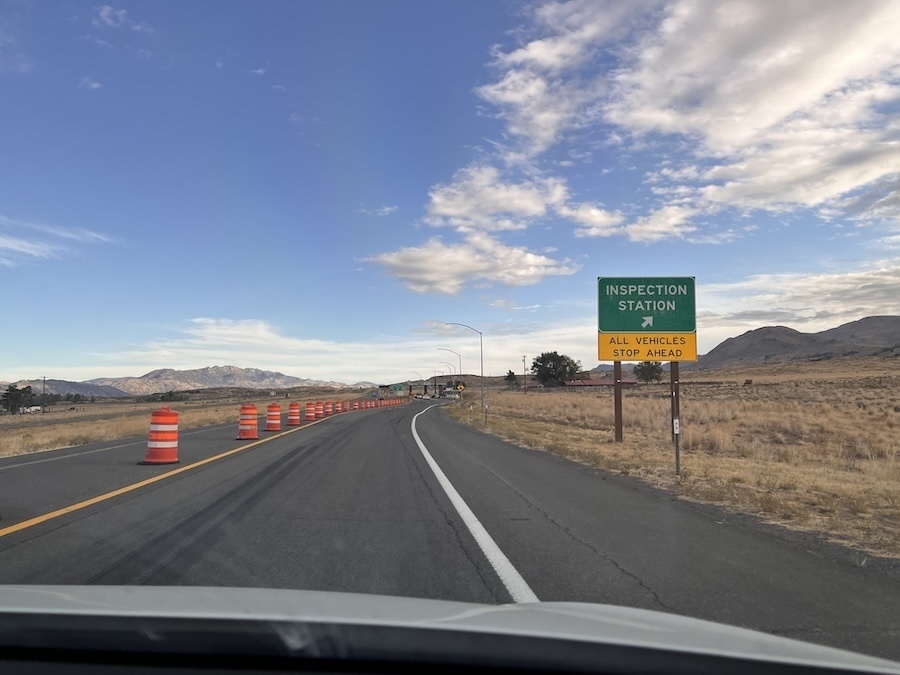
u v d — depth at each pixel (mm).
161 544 8328
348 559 7691
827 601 6285
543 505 11539
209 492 12539
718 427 34344
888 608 6082
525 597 6312
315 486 13461
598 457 18359
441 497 12305
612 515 10633
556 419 48875
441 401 115062
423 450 21609
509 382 176125
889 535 9031
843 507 11109
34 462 17719
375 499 12008
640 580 6953
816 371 135500
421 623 3623
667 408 47781
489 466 17297
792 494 12516
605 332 22484
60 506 10984
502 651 3299
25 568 7141
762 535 9172
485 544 8547
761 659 3277
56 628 3471
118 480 14055
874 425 34125
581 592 6504
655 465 17125
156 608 3922
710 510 11086
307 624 3557
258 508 10945
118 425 38125
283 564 7418
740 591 6590
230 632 3402
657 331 22422
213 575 6906
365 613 3881
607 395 86688
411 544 8508
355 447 22281
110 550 7988
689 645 3436
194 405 112500
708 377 148625
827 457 22625
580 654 3293
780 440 29797
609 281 22703
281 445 22625
